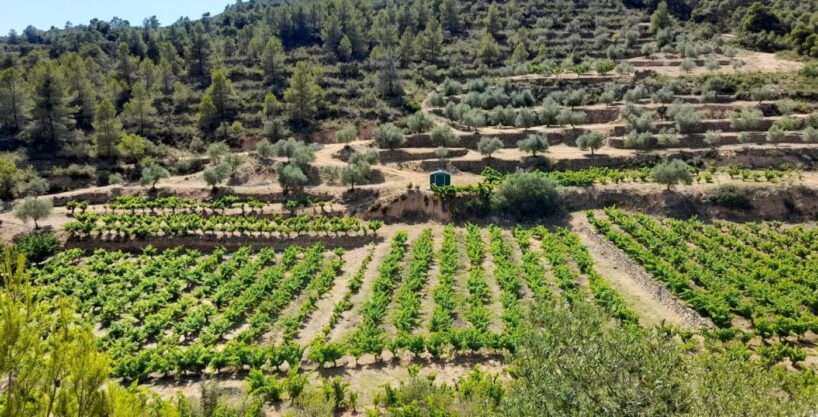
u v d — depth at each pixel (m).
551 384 16.69
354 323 44.72
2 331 11.97
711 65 117.25
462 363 37.66
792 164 79.06
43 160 89.94
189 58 132.25
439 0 181.88
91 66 121.75
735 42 139.38
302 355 38.09
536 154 85.12
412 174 81.00
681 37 140.88
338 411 31.11
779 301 43.69
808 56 119.56
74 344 13.25
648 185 74.06
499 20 167.38
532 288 48.72
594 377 16.02
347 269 58.28
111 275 55.38
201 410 28.72
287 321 43.84
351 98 120.19
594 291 46.66
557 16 171.00
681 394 15.13
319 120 109.62
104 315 46.59
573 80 115.50
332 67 138.00
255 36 152.62
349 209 72.75
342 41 144.62
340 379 32.75
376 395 30.98
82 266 60.59
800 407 15.90
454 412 27.08
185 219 68.81
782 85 101.88
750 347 38.50
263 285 51.78
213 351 37.88
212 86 110.81
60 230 67.06
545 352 18.66
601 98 104.31
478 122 94.12
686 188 72.19
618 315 42.09
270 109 109.12
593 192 72.88
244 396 31.64
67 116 96.88
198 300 51.56
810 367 34.56
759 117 87.69
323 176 81.44
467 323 43.38
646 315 44.00
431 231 66.69
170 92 123.44
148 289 52.94
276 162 85.19
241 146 102.12
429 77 133.25
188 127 107.31
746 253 56.53
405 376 35.88
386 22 161.12
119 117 98.88
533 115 96.56
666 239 59.81
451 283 51.38
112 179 83.94
